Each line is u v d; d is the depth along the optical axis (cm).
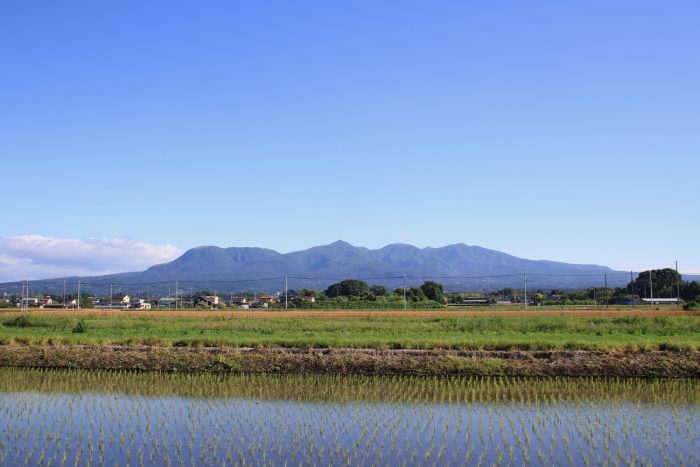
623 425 1672
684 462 1377
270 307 9900
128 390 2191
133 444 1545
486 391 2116
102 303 13388
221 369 2531
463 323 3812
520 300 13512
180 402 1989
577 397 2011
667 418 1741
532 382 2264
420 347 2773
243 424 1708
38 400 2038
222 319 4550
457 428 1645
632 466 1357
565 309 7619
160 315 5612
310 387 2209
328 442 1537
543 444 1508
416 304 8975
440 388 2172
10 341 3108
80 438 1603
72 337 3231
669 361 2373
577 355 2512
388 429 1647
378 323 3994
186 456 1451
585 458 1409
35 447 1534
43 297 14938
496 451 1457
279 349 2780
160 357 2617
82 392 2164
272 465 1379
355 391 2134
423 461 1394
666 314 5344
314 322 4100
